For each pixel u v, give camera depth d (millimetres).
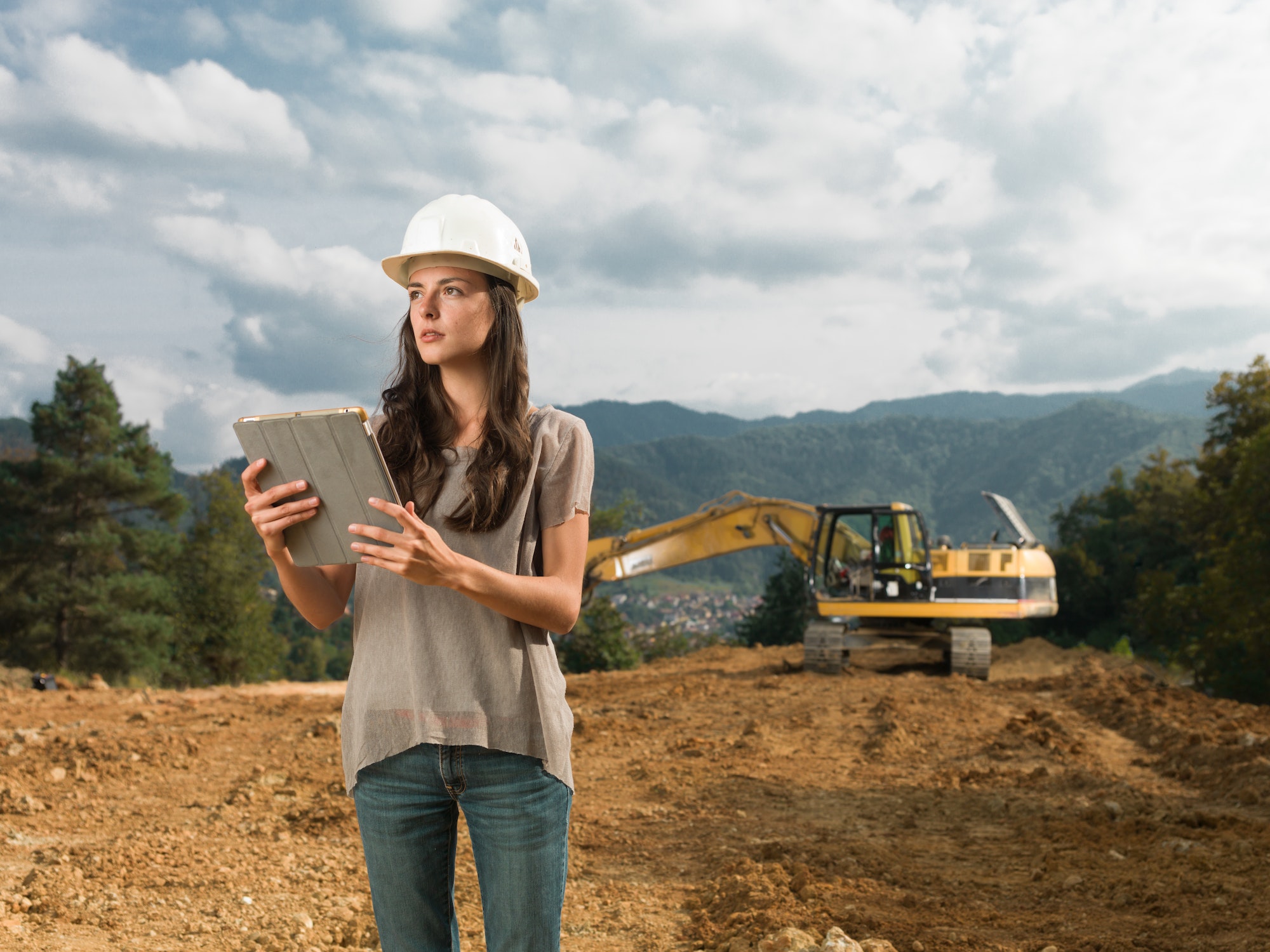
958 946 4273
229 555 48312
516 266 2152
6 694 15781
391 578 2066
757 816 7473
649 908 5109
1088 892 5344
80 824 7094
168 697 16125
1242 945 4219
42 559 40500
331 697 16078
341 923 4707
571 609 2031
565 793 2088
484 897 2102
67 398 42031
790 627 47000
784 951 3896
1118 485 71188
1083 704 13969
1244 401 40031
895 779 9016
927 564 18578
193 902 5059
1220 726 11055
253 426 1866
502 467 2051
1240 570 30438
